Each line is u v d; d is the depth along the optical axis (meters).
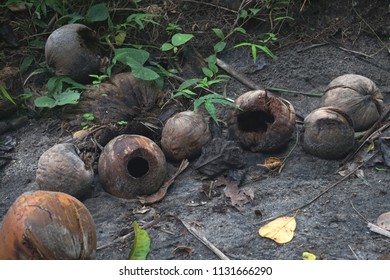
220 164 2.76
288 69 3.15
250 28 3.26
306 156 2.83
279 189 2.72
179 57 3.16
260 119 2.86
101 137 2.85
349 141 2.79
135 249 2.51
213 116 2.81
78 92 3.01
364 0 3.28
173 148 2.79
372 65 3.16
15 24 3.21
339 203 2.67
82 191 2.69
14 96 3.00
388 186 2.72
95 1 3.25
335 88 2.89
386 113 2.88
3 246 2.38
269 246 2.54
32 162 2.86
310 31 3.26
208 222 2.62
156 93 2.97
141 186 2.70
